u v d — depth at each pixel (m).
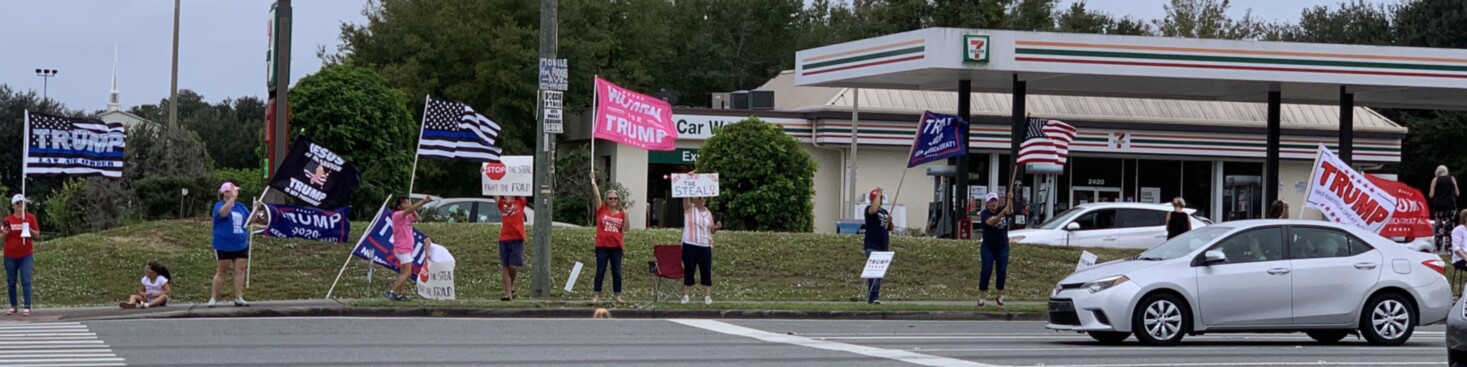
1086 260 21.70
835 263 25.89
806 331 17.39
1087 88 35.09
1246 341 16.64
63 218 34.66
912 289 24.55
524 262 25.22
